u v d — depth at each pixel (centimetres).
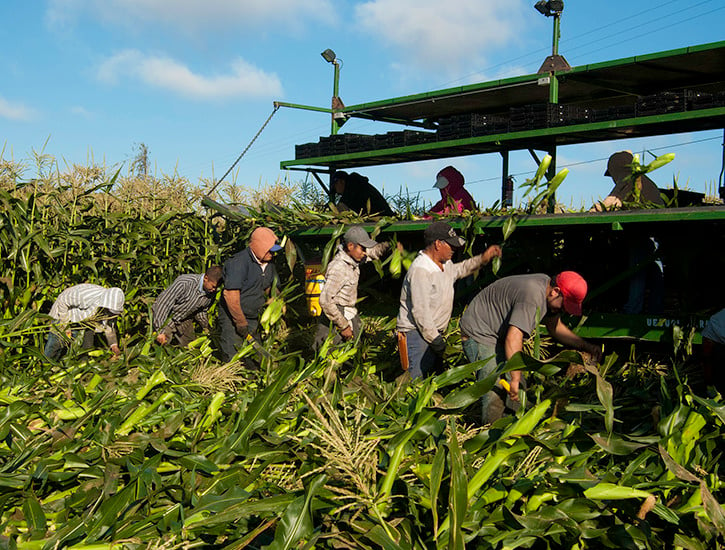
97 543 267
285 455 322
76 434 370
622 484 285
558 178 537
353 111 926
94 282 750
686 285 515
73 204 757
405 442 278
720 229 503
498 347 452
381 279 711
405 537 255
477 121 703
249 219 774
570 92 795
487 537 262
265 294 650
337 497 261
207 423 364
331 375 414
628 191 593
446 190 754
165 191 860
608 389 288
